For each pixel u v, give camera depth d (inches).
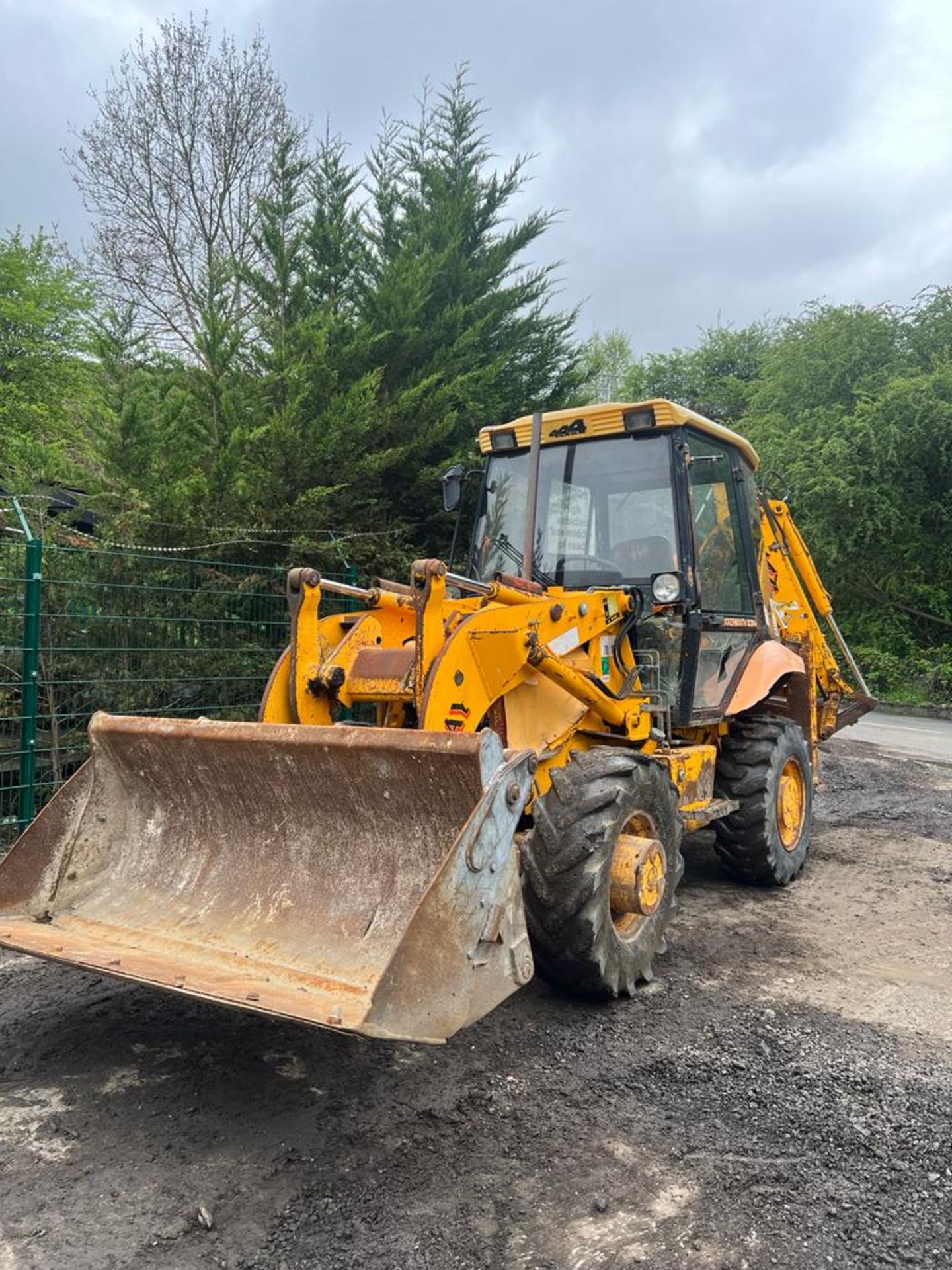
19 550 268.7
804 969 181.2
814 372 874.8
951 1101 129.6
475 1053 142.6
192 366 363.3
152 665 288.8
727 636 228.5
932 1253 97.8
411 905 131.0
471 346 400.5
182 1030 149.2
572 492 218.2
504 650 159.5
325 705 163.2
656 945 170.6
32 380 708.0
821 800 356.2
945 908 222.8
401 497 383.6
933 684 733.9
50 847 151.7
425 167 448.5
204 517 315.6
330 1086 131.7
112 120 636.1
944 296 851.4
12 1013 155.6
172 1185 107.8
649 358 1465.3
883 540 749.3
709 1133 120.4
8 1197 105.3
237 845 149.3
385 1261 95.5
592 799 154.6
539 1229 100.7
